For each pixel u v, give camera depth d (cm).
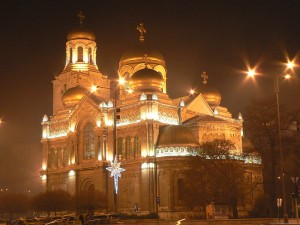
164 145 10169
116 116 7512
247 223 6184
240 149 11325
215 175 8544
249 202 10588
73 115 11831
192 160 9000
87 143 11519
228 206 8300
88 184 11281
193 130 10931
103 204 10431
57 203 10488
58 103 13200
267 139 8344
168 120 10919
